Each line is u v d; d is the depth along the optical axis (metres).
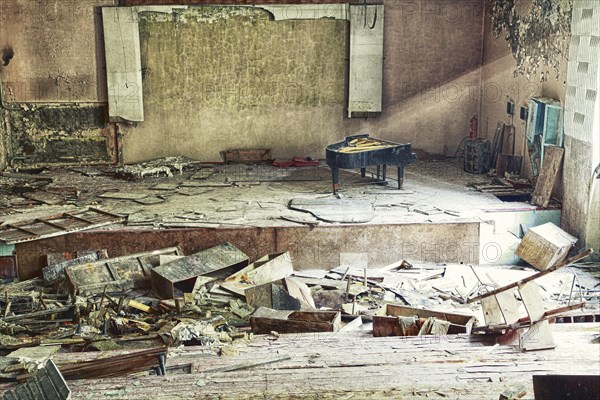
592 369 7.46
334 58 17.58
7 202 14.67
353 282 12.24
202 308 11.16
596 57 12.05
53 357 8.49
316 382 7.35
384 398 6.92
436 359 7.95
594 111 12.16
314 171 17.05
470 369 7.57
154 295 11.91
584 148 12.53
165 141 17.86
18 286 12.16
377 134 17.98
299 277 12.65
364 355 8.19
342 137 18.00
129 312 11.19
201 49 17.41
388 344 8.54
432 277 12.47
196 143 17.91
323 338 8.98
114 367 7.97
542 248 12.47
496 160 16.50
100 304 11.15
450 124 17.97
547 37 14.11
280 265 12.55
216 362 8.12
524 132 15.43
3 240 12.45
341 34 17.45
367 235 12.98
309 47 17.48
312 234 12.97
